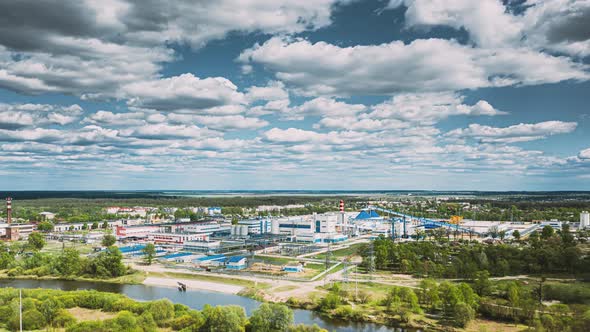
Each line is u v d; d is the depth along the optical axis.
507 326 190.25
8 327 180.50
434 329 189.62
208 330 177.38
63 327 185.00
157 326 185.12
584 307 192.62
